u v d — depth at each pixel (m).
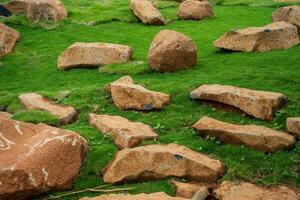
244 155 12.48
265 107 14.14
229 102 14.83
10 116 16.45
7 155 11.61
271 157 12.32
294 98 15.00
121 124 14.28
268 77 16.95
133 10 29.61
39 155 11.42
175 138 13.56
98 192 11.43
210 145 13.06
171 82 17.53
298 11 23.00
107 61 20.95
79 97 17.19
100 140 13.76
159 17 27.78
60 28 28.28
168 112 15.33
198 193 10.70
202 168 11.64
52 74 21.22
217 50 21.94
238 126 13.44
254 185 11.27
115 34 26.52
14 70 22.55
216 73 18.25
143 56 21.97
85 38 26.31
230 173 11.79
